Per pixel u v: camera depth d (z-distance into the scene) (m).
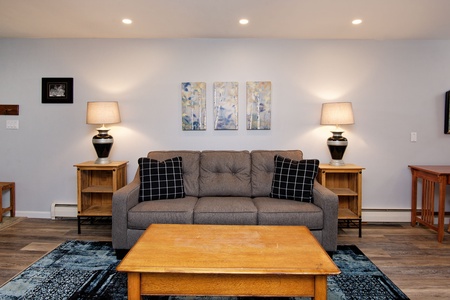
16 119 3.76
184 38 3.66
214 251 1.75
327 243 2.70
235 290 1.57
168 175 3.10
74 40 3.68
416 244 3.04
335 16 2.94
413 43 3.65
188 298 2.11
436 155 3.71
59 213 3.76
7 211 3.75
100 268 2.47
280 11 2.82
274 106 3.71
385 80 3.68
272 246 1.84
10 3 2.66
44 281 2.26
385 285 2.24
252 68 3.68
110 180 3.67
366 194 3.76
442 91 3.68
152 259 1.64
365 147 3.73
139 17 2.98
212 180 3.25
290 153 3.41
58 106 3.74
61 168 3.79
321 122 3.47
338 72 3.68
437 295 2.11
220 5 2.69
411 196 3.70
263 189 3.20
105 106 3.34
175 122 3.73
